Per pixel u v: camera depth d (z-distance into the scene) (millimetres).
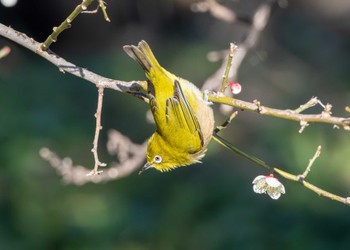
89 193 13758
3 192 13578
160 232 13141
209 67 18281
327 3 20172
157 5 20000
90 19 20094
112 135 8836
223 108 7777
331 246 12117
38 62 17828
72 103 16516
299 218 12648
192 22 20078
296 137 14039
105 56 19391
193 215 13367
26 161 13984
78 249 12836
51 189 13656
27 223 13109
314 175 13258
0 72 17031
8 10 20359
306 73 18000
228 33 19578
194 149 6395
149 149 6582
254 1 16250
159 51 19328
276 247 12344
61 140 15109
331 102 17078
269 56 17875
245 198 13492
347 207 12711
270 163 14266
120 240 13078
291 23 19281
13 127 14969
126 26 20203
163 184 14180
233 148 5488
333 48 18984
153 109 6215
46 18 20547
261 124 15508
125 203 13656
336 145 13672
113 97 16922
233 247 12508
